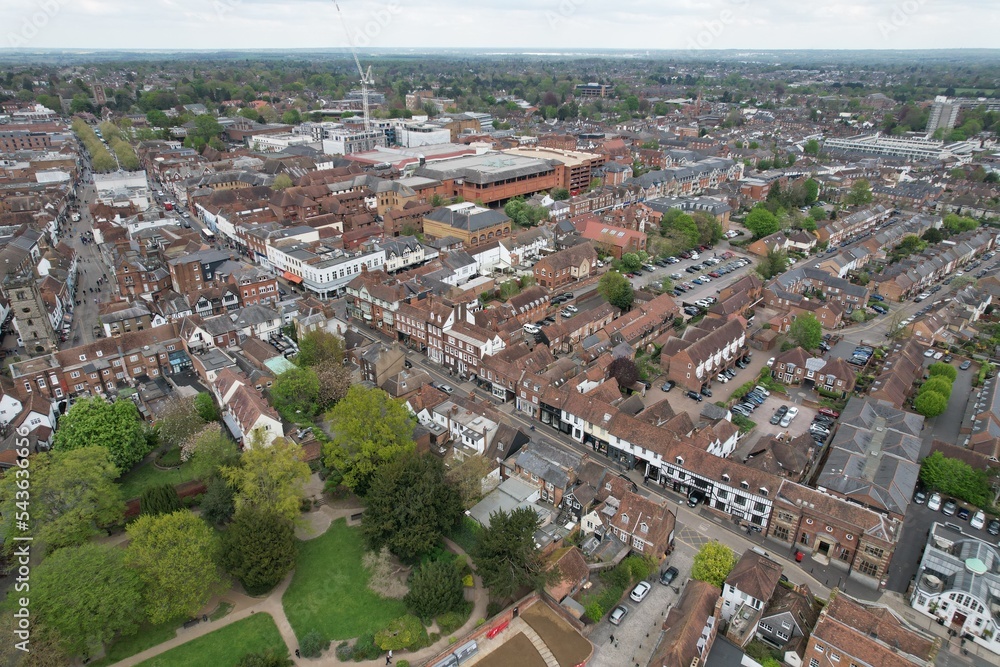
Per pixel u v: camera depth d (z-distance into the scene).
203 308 163.12
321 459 112.00
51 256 191.38
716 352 142.00
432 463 97.31
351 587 89.19
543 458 107.00
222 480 98.31
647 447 108.75
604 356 139.12
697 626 74.25
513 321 154.75
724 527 100.69
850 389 135.62
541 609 85.75
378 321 166.75
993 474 104.31
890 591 89.38
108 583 76.69
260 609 85.62
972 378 146.00
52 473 90.12
